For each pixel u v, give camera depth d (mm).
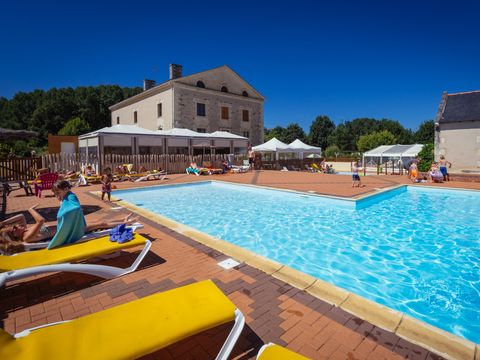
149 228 6574
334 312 3193
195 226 8320
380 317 3090
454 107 20312
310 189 13016
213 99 32250
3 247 4105
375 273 5121
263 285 3816
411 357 2508
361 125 89438
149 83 35594
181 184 15648
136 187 14008
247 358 2527
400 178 18547
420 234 7344
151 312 2348
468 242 6711
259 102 37125
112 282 3932
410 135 77750
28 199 10734
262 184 14906
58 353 1870
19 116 65375
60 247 4113
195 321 2240
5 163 15430
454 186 13953
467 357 2506
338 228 7965
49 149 27828
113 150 27188
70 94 68688
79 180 14688
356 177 13797
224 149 32844
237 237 7293
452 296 4316
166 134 21172
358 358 2502
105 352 1902
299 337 2781
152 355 2592
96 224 5156
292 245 6656
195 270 4297
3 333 2018
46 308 3322
